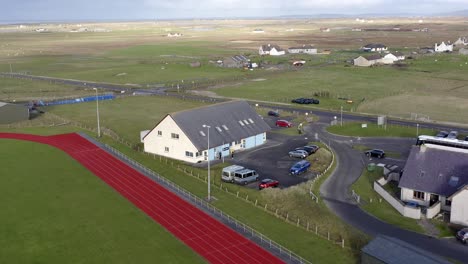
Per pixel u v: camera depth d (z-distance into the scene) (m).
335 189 74.56
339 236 58.00
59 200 68.88
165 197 70.62
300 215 64.62
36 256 52.69
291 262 51.41
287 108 138.38
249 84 182.50
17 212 64.56
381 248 47.69
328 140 104.12
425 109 132.62
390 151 94.94
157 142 94.56
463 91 158.00
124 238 57.00
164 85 183.75
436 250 54.22
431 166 68.88
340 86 173.25
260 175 82.00
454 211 60.91
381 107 136.75
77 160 88.56
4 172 81.19
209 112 98.19
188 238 57.06
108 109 139.75
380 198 70.94
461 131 107.31
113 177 79.31
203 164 88.75
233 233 58.56
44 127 116.25
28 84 189.88
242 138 97.00
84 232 58.59
